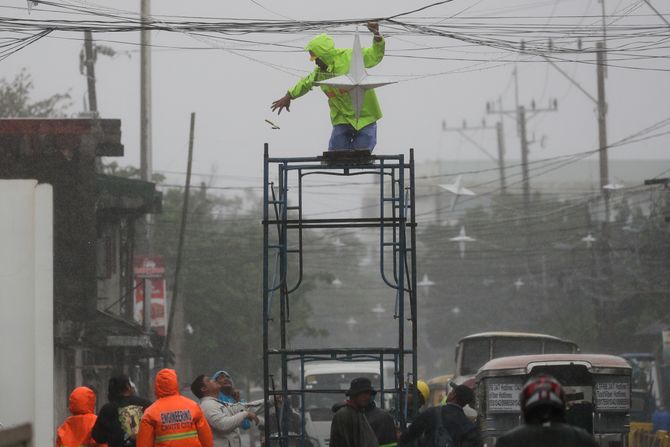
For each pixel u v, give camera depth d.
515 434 18.67
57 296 70.62
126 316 85.69
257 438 100.88
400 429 36.72
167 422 31.28
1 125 71.88
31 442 20.41
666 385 103.31
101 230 80.94
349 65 36.19
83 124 71.94
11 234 32.59
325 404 69.50
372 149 36.97
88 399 34.16
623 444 40.31
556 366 40.34
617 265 120.62
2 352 32.25
